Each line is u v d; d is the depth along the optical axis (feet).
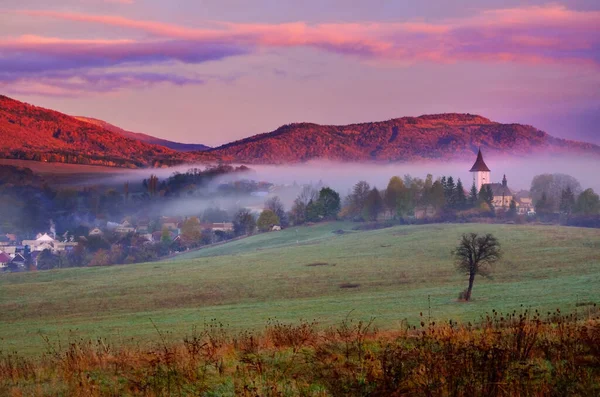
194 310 242.78
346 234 534.78
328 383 55.93
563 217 602.03
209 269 371.15
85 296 291.38
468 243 242.99
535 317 68.90
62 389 59.52
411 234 470.80
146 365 64.75
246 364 62.39
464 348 56.80
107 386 59.82
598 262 314.35
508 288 249.34
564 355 59.06
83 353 71.46
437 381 52.54
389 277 310.04
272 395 52.75
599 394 51.49
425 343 61.00
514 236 419.54
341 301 245.45
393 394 51.65
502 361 54.34
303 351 65.87
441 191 631.15
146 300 276.41
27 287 321.93
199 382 58.29
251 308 238.48
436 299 235.20
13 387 61.57
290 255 422.00
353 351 64.13
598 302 173.88
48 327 214.28
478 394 51.26
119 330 191.42
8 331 209.05
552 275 285.43
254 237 623.36
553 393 51.52
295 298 266.98
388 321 166.81
